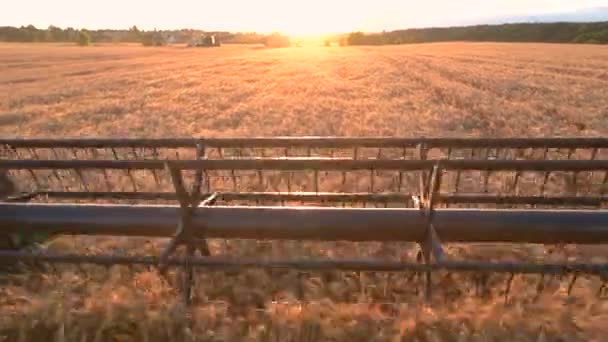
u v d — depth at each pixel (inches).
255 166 172.2
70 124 768.3
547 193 342.0
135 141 223.8
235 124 736.3
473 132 644.7
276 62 2554.1
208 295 194.9
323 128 671.8
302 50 4441.4
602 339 157.6
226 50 4685.0
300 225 184.2
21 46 5231.3
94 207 195.6
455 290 191.9
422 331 160.2
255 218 186.2
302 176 374.9
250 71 1925.4
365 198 228.2
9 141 237.0
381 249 242.4
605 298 183.0
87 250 243.3
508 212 181.0
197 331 165.2
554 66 1843.0
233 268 169.6
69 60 2901.1
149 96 1144.2
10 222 194.1
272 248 239.9
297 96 1072.8
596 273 157.2
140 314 169.8
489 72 1646.2
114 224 192.5
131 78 1675.7
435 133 634.8
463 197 226.5
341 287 196.9
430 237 176.7
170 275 199.8
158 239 257.3
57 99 1125.7
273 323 164.4
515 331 157.2
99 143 229.6
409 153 467.2
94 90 1314.0
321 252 237.6
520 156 451.2
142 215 192.9
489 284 193.8
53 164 179.3
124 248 247.4
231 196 228.7
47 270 208.1
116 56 3368.6
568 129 658.2
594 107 855.1
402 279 203.3
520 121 724.0
